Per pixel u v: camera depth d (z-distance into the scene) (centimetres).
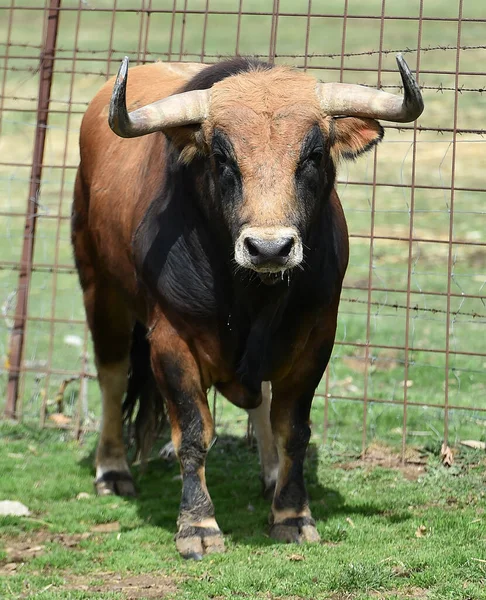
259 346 1002
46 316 2169
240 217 907
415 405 1400
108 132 1256
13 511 1162
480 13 5288
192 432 1034
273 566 952
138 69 1312
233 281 989
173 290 1016
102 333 1273
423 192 2967
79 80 4006
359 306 2134
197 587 913
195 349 1030
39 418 1541
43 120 1530
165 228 1033
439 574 910
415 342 1883
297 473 1066
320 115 961
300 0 6003
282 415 1070
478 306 2084
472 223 2711
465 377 1683
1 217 2958
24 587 942
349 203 2903
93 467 1348
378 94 962
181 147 993
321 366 1062
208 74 1023
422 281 2250
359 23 5250
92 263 1281
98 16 5847
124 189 1154
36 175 1538
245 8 5825
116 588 933
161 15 5741
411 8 5441
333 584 898
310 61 3912
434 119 3456
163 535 1080
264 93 948
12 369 1533
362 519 1103
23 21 5762
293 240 879
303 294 1012
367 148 1001
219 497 1225
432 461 1302
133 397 1276
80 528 1116
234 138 928
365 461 1321
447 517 1087
